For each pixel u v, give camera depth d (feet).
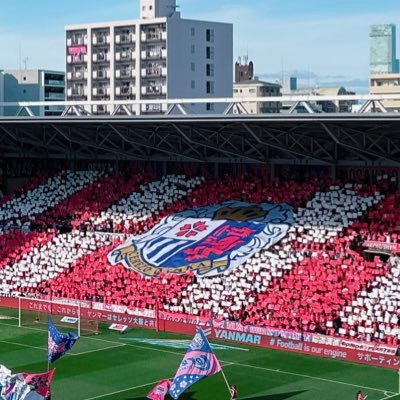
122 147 366.84
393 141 298.15
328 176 330.54
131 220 347.77
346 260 285.84
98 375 231.71
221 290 290.56
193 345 198.29
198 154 355.97
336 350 247.29
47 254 341.41
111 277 315.58
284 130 301.43
